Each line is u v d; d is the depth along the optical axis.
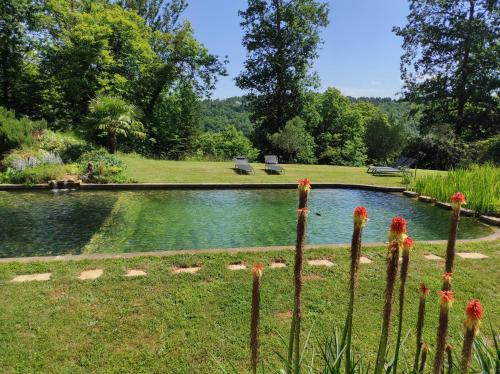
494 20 24.58
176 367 3.24
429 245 6.59
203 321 3.92
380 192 13.48
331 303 4.35
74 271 5.03
